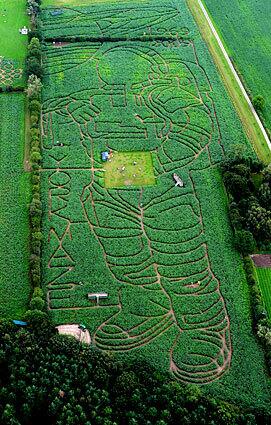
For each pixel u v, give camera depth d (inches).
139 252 2785.4
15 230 2847.0
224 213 2987.2
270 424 2110.0
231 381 2294.5
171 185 3134.8
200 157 3321.9
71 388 2155.5
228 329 2487.7
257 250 2827.3
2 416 2038.6
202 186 3134.8
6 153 3280.0
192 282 2659.9
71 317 2486.5
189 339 2437.3
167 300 2583.7
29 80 3671.3
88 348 2311.8
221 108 3695.9
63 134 3430.1
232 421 2091.5
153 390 2154.3
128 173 3203.7
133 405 2108.8
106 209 2984.7
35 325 2363.4
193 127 3538.4
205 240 2849.4
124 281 2652.6
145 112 3634.4
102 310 2522.1
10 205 2972.4
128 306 2546.8
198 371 2329.0
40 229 2849.4
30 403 2096.5
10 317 2460.6
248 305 2571.4
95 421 2054.6
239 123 3582.7
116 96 3757.4
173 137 3462.1
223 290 2628.0
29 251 2753.4
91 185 3120.1
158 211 2984.7
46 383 2143.2
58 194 3053.6
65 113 3599.9
